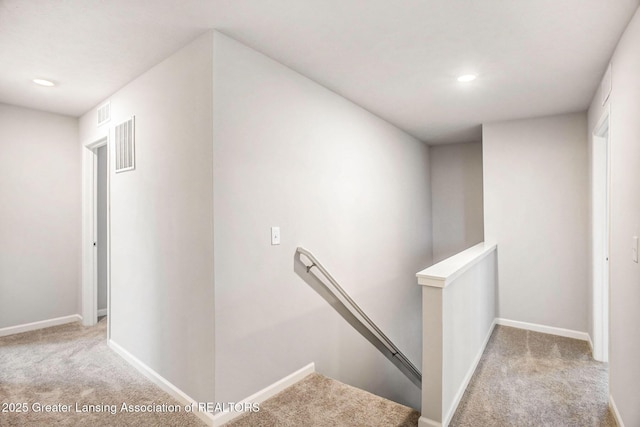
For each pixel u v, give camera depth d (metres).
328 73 2.70
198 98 2.14
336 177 3.13
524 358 3.09
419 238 4.99
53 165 3.81
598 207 3.15
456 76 2.74
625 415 1.94
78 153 3.97
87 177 3.87
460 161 5.27
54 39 2.15
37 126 3.69
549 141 3.81
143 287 2.66
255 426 2.03
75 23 1.97
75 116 3.90
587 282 3.60
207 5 1.81
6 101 3.37
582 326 3.63
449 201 5.35
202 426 2.04
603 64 2.48
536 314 3.86
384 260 3.99
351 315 3.33
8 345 3.26
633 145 1.84
